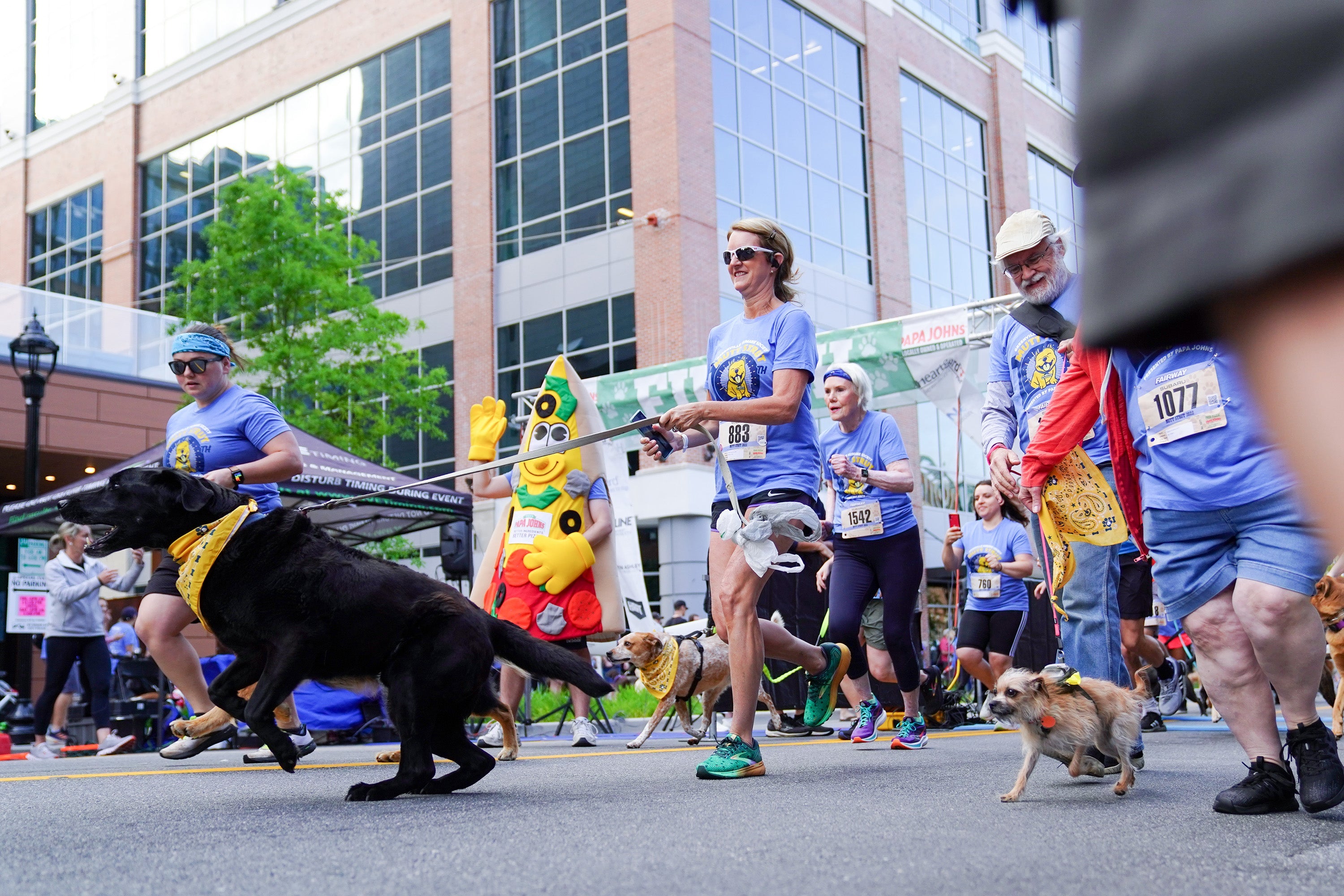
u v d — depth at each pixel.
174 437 4.97
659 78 22.38
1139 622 6.21
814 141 25.27
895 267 26.72
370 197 27.11
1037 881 1.94
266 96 29.00
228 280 19.62
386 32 27.09
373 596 3.35
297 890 1.94
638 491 22.12
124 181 30.92
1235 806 2.86
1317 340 0.36
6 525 9.54
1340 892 1.83
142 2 31.69
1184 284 0.39
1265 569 2.71
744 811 2.99
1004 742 6.39
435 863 2.20
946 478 27.11
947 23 30.28
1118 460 3.13
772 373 4.11
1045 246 4.18
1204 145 0.39
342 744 8.29
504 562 7.18
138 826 2.83
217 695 3.55
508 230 24.70
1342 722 6.32
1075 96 0.44
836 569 6.07
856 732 6.25
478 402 24.53
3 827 2.83
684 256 21.81
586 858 2.23
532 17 24.83
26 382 11.41
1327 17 0.38
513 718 5.52
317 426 19.83
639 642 7.02
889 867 2.09
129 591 8.82
